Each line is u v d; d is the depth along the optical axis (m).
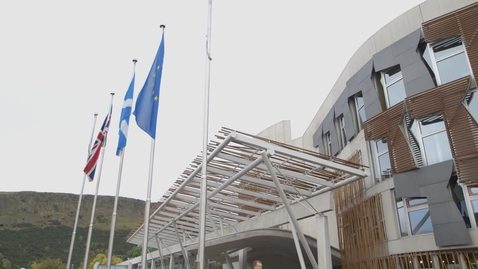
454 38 12.11
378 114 13.88
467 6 11.53
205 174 8.47
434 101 11.77
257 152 11.58
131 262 44.47
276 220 16.56
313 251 16.72
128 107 13.98
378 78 14.88
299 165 12.22
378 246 13.39
